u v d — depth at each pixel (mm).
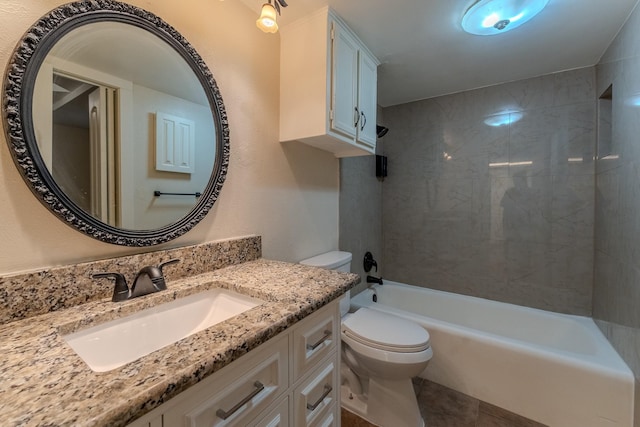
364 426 1407
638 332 1203
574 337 1777
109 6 811
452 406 1517
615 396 1252
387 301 2463
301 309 720
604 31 1467
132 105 876
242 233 1267
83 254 782
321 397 857
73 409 368
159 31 933
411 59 1768
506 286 2160
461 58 1760
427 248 2492
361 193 2334
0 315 625
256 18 1315
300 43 1372
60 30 719
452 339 1645
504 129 2135
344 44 1415
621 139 1419
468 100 2275
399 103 2582
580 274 1901
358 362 1457
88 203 776
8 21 654
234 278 990
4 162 653
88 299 760
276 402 689
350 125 1483
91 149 786
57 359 498
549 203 1990
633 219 1268
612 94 1556
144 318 775
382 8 1296
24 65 662
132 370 457
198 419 512
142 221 901
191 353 509
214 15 1138
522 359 1449
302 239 1649
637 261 1221
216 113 1118
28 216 687
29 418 350
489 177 2203
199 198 1066
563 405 1353
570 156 1915
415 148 2527
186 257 1005
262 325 625
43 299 686
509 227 2137
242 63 1254
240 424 595
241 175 1259
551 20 1378
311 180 1715
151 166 925
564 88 1922
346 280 964
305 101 1362
